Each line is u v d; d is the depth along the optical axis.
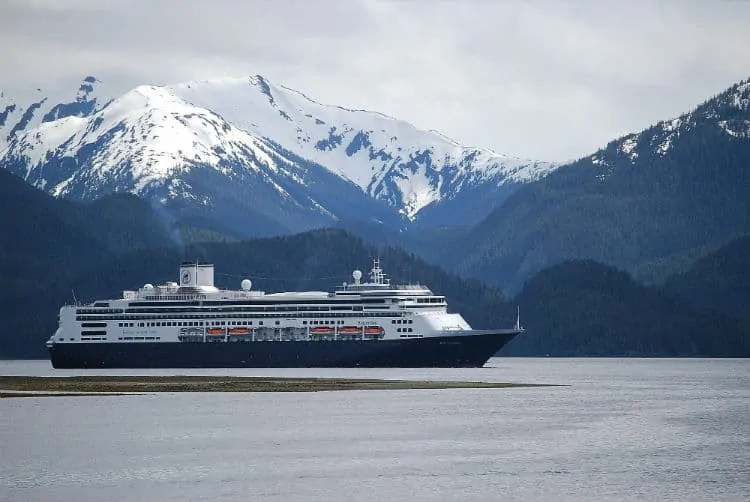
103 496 185.75
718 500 182.25
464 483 195.00
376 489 190.38
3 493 188.25
